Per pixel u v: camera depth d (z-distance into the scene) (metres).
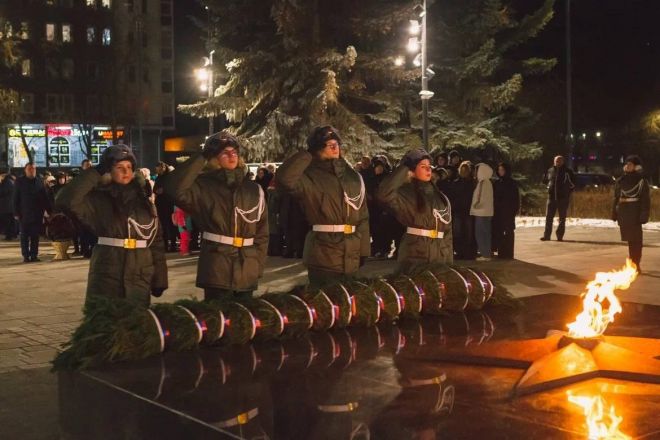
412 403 4.35
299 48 27.77
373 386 4.67
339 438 3.84
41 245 20.19
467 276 6.99
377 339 5.84
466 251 15.09
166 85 69.31
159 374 4.93
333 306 6.09
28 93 62.12
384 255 15.62
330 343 5.73
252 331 5.67
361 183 7.00
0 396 6.09
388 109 29.19
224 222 6.29
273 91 28.42
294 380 4.79
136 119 67.44
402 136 29.47
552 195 18.34
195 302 5.78
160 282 6.57
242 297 6.03
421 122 29.67
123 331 5.27
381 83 29.88
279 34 28.20
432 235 7.46
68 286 12.19
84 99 64.06
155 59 68.50
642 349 5.42
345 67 27.62
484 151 30.55
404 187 7.48
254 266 6.41
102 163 6.39
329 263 6.82
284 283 12.09
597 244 17.61
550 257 15.27
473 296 6.94
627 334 5.96
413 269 6.90
